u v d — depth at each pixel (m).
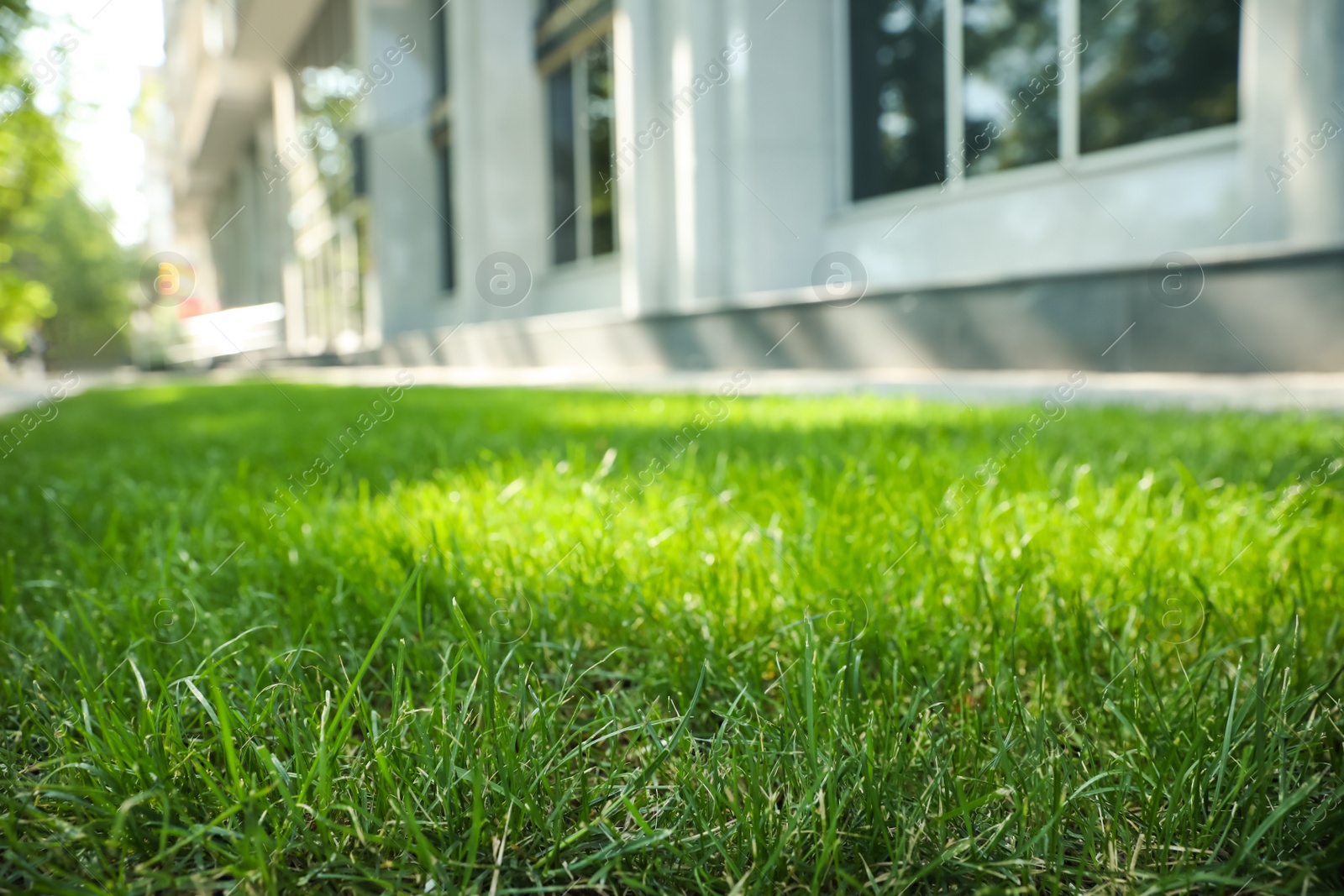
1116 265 5.52
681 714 1.16
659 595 1.55
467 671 1.20
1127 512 1.94
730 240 9.45
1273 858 0.85
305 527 2.04
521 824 0.89
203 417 6.12
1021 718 1.01
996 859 0.86
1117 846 0.87
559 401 5.97
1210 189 5.99
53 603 1.61
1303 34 5.02
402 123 16.73
